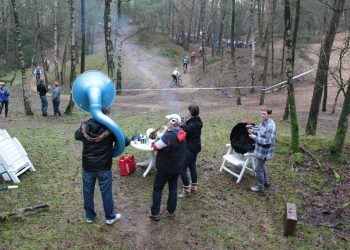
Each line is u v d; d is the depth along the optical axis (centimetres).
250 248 531
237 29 4081
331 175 764
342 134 803
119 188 691
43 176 734
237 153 763
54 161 826
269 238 555
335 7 1026
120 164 741
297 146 855
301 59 2778
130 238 540
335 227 586
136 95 2681
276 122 1598
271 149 661
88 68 3378
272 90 2570
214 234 559
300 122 1641
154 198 570
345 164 801
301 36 2312
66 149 924
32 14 3903
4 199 633
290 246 539
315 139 928
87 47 4256
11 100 2392
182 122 644
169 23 4931
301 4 1889
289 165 803
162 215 603
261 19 3136
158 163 551
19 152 743
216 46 4275
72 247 512
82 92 545
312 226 589
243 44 4259
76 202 632
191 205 639
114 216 568
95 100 520
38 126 1332
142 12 2944
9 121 1471
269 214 621
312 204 657
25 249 500
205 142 999
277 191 700
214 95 2614
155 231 559
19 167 720
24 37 4138
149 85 3052
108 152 532
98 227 560
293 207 588
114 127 515
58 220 575
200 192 688
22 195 650
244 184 727
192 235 554
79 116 1650
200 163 827
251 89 2600
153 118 1551
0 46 4094
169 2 4328
